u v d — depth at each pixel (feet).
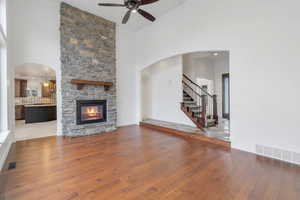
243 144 10.63
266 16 9.33
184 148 11.14
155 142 12.57
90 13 15.62
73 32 14.48
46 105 22.36
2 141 8.71
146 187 6.38
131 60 20.13
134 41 20.30
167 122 19.60
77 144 11.97
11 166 8.18
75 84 14.57
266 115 9.53
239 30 10.49
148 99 22.85
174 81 19.22
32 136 14.17
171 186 6.45
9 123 11.32
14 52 12.16
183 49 14.17
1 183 6.59
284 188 6.30
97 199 5.62
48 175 7.29
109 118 16.92
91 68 15.67
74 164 8.47
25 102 25.39
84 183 6.64
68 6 14.20
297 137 8.46
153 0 9.78
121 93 19.21
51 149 10.80
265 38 9.41
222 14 11.30
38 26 13.19
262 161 8.90
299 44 8.27
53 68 13.93
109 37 17.19
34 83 26.23
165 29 15.97
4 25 9.96
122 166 8.27
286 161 8.82
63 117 13.96
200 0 12.64
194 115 16.98
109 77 17.12
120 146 11.54
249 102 10.24
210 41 12.08
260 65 9.67
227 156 9.66
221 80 23.47
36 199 5.60
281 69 8.89
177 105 18.94
